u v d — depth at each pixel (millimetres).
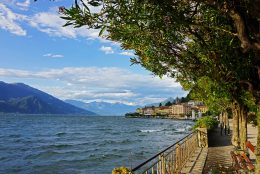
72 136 77500
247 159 11984
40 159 39875
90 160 36719
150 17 4297
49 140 66938
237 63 6680
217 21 5281
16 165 35438
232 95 9984
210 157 19000
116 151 44406
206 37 6527
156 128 118312
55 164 35062
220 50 6461
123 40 5348
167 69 7312
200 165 15750
